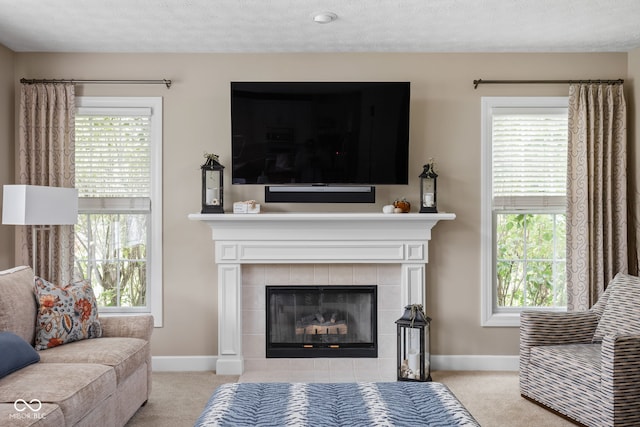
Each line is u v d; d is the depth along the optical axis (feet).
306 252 14.93
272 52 15.24
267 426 6.95
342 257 14.93
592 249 14.89
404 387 8.78
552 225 15.79
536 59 15.30
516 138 15.44
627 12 12.28
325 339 15.51
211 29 13.32
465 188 15.34
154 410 12.05
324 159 14.74
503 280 15.80
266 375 14.76
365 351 15.26
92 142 15.26
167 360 15.25
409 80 15.30
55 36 13.79
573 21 12.86
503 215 15.76
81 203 15.24
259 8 11.97
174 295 15.29
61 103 14.80
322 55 15.28
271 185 15.14
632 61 15.12
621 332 11.75
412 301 15.03
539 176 15.44
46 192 12.45
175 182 15.24
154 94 15.23
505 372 15.07
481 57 15.31
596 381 10.50
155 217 15.23
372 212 15.30
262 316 15.30
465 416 7.31
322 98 14.64
